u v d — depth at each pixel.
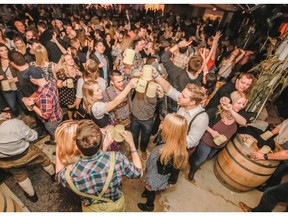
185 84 2.79
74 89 3.07
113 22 8.05
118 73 2.26
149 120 2.66
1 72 3.15
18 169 1.98
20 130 1.81
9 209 1.51
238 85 2.42
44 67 2.79
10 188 2.47
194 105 2.05
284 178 3.23
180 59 3.92
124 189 2.65
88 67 2.67
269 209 2.31
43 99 2.29
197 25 10.92
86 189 1.33
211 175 3.06
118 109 2.42
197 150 2.64
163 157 1.75
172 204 2.58
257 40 6.92
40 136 3.23
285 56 2.65
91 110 2.09
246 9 6.22
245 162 2.49
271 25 4.43
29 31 4.46
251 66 5.33
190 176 2.90
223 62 5.38
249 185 2.62
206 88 2.73
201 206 2.62
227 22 12.78
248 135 2.67
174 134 1.67
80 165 1.33
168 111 3.04
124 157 1.45
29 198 2.33
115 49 4.55
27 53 3.97
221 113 2.45
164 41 5.32
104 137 1.74
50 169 2.36
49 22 7.73
